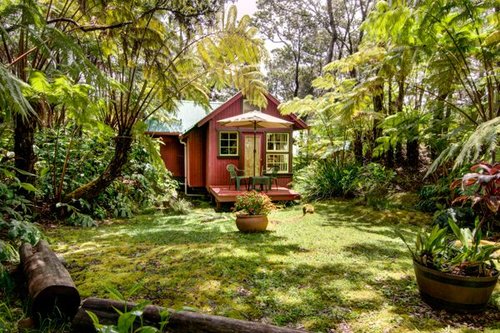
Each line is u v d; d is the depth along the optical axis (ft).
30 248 10.19
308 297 9.23
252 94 22.88
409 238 16.05
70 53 12.17
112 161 20.49
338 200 26.94
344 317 8.12
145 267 11.46
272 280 10.43
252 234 16.93
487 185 9.11
